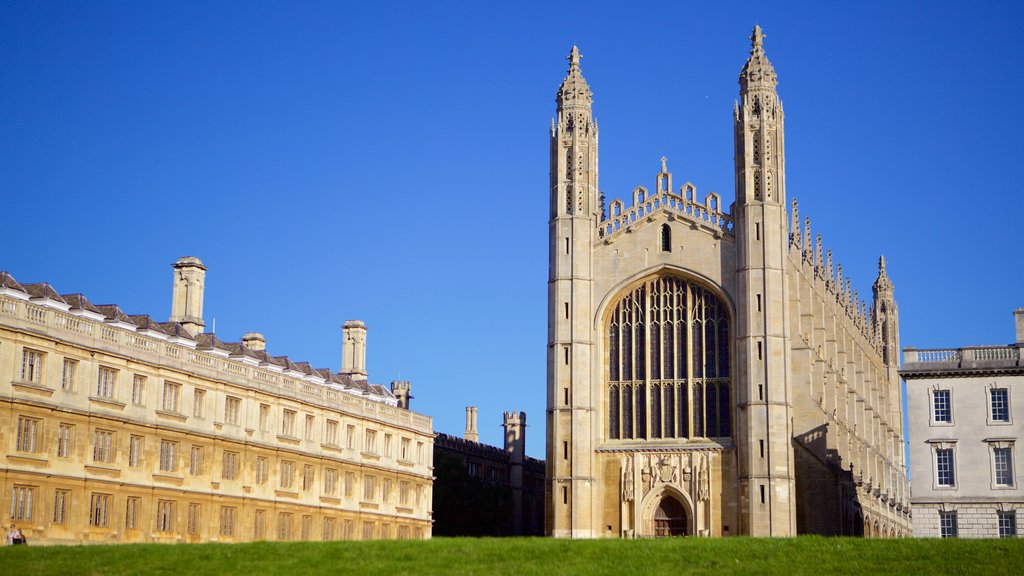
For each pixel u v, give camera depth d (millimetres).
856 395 151625
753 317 115000
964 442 101625
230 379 96938
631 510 116250
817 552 67938
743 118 118938
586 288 120625
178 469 90750
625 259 120562
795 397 118812
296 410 104688
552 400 118938
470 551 67250
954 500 100812
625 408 118938
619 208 121875
